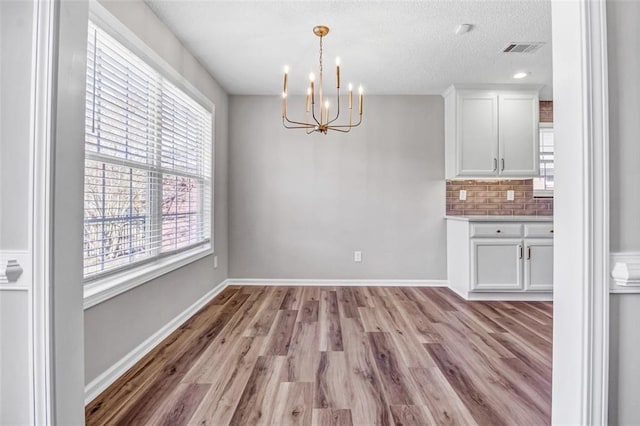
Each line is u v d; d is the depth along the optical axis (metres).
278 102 4.07
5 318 1.03
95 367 1.70
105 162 1.86
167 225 2.65
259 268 4.11
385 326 2.69
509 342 2.37
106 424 1.46
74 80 1.08
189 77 2.93
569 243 0.96
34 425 1.00
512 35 2.65
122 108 1.97
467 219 3.44
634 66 0.93
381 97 4.06
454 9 2.31
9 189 1.02
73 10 1.07
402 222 4.07
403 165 4.07
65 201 1.05
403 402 1.63
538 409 1.58
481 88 3.73
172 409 1.57
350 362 2.05
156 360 2.07
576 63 0.92
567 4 0.95
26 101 1.02
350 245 4.09
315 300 3.44
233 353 2.17
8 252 1.02
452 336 2.48
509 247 3.44
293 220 4.10
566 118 0.96
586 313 0.90
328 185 4.09
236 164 4.09
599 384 0.89
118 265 2.00
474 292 3.47
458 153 3.74
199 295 3.16
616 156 0.93
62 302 1.04
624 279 0.89
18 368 1.03
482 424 1.47
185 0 2.19
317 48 2.87
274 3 2.23
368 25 2.50
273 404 1.61
